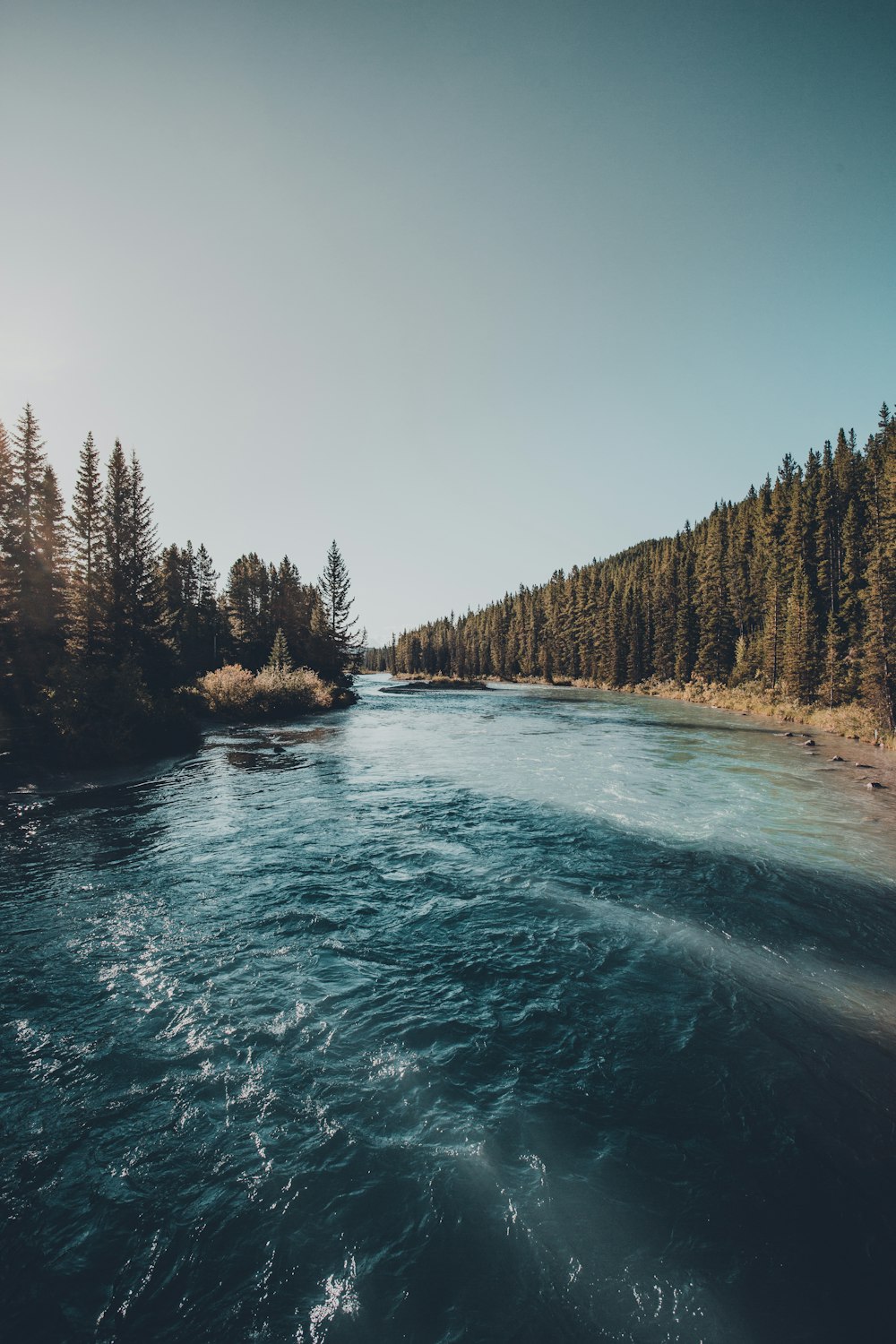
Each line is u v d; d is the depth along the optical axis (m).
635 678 75.44
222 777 18.58
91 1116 4.97
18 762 19.12
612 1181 4.44
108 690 22.52
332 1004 6.63
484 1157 4.62
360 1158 4.61
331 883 10.08
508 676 112.12
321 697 43.66
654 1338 3.40
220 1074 5.49
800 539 55.56
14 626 27.48
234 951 7.80
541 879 10.28
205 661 64.38
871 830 13.21
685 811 14.65
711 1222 4.12
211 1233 3.99
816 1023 6.39
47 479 35.00
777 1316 3.53
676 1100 5.27
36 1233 3.97
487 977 7.22
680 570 76.88
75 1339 3.37
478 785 17.44
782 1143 4.82
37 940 8.03
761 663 54.06
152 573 37.00
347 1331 3.42
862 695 36.81
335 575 64.31
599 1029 6.25
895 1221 4.16
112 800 15.64
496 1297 3.62
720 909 9.12
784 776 18.98
